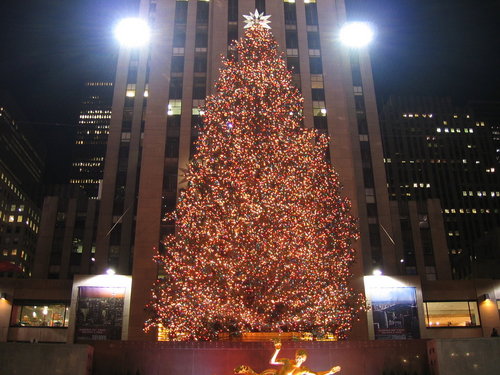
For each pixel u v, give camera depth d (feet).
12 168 560.61
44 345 64.69
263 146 110.01
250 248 100.32
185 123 167.94
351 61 229.86
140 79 236.84
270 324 101.04
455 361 65.41
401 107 478.59
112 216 217.77
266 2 186.19
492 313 148.97
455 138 473.67
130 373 68.54
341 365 69.00
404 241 232.73
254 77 121.19
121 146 227.20
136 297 140.77
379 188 208.54
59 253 236.02
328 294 116.67
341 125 167.43
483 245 313.32
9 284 148.05
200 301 104.53
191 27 183.93
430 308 150.82
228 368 68.28
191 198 120.06
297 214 104.53
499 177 466.29
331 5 189.16
